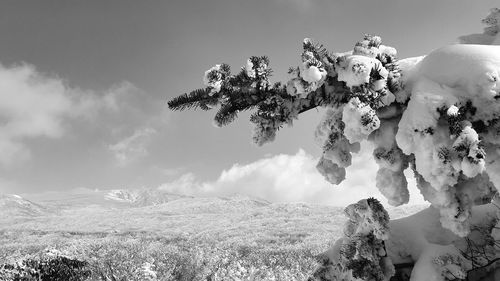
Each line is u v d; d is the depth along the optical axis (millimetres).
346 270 2752
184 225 63438
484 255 2762
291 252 24328
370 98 2527
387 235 2621
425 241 2930
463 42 3164
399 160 2613
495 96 2242
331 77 2727
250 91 2723
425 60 2621
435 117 2252
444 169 2207
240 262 14203
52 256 12508
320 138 2912
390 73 2609
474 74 2318
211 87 2611
